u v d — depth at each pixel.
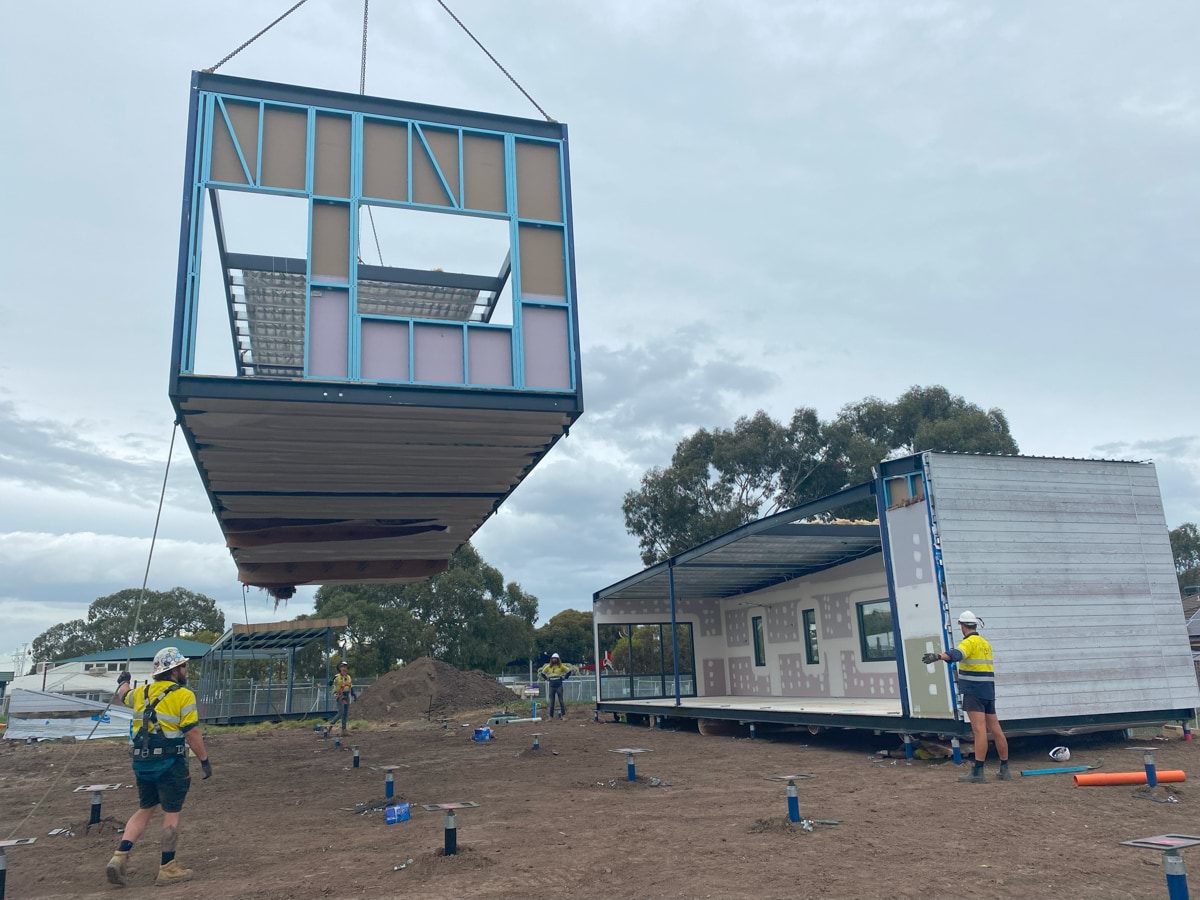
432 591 47.12
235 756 16.44
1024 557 11.12
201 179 9.09
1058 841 6.16
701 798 8.77
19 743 22.59
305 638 28.48
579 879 5.55
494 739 17.64
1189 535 47.88
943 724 10.54
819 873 5.46
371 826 8.07
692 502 36.81
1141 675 11.33
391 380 9.35
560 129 10.74
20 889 6.19
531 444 11.28
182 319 8.71
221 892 5.70
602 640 45.28
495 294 11.06
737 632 22.48
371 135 9.91
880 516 11.83
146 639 61.72
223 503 13.92
